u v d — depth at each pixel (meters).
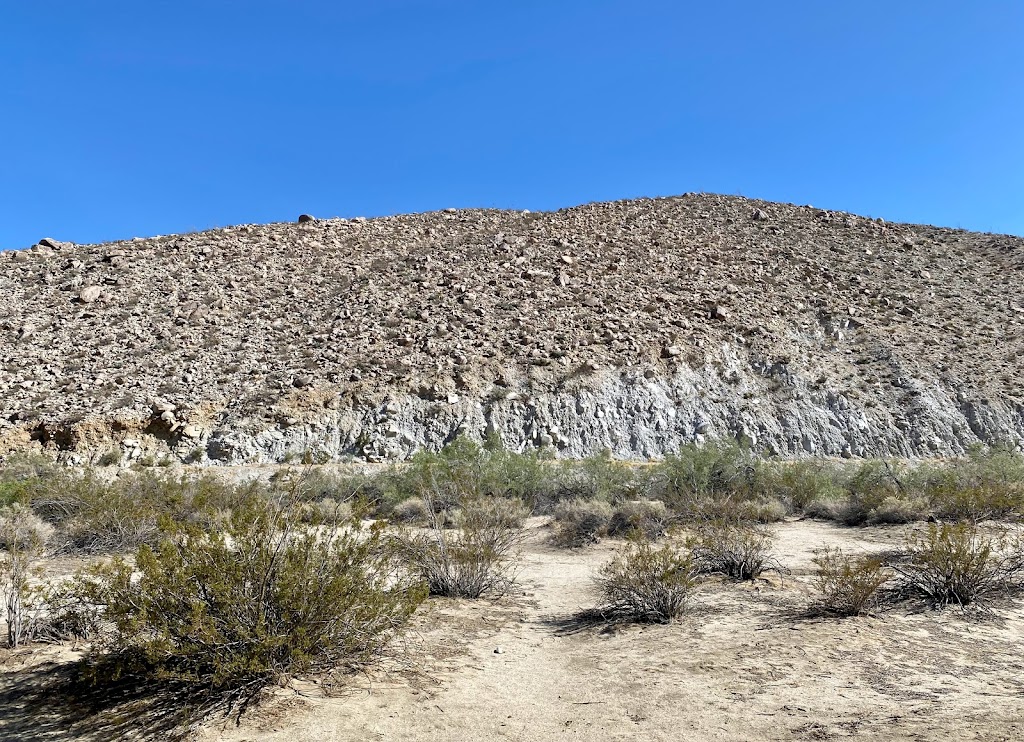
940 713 4.38
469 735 4.32
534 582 9.66
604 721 4.56
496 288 40.09
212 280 41.09
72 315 35.59
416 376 30.36
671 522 12.95
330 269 44.03
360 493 16.56
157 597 4.76
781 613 7.20
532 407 29.34
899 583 8.20
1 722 4.44
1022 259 51.88
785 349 35.16
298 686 4.91
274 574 4.97
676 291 41.19
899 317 39.81
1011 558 8.74
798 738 4.12
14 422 25.78
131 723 4.37
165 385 29.09
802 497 16.97
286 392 28.94
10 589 7.19
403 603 5.68
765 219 58.78
